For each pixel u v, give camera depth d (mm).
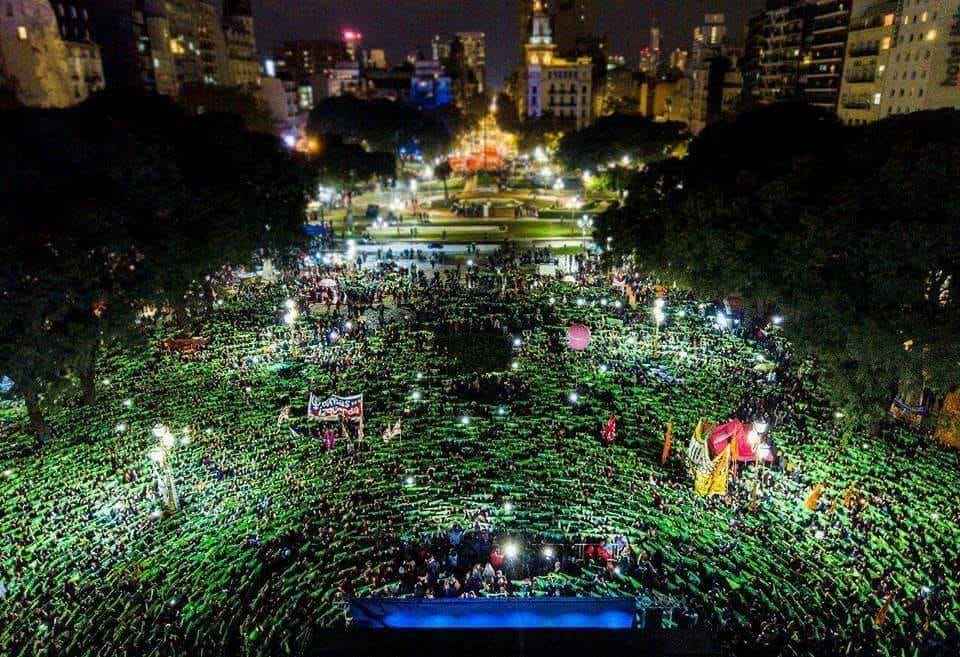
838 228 37344
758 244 45062
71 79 102375
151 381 48500
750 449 34750
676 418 42781
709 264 47812
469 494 34969
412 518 33000
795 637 25422
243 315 62281
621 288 70062
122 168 44500
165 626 26094
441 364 51594
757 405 43906
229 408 44344
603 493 35062
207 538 31406
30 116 44438
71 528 31891
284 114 198500
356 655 19172
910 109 97375
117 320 40938
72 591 27688
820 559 29766
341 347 54844
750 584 28469
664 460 37719
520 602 22453
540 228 108625
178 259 45438
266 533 31828
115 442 39844
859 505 33000
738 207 46750
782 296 43094
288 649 25156
